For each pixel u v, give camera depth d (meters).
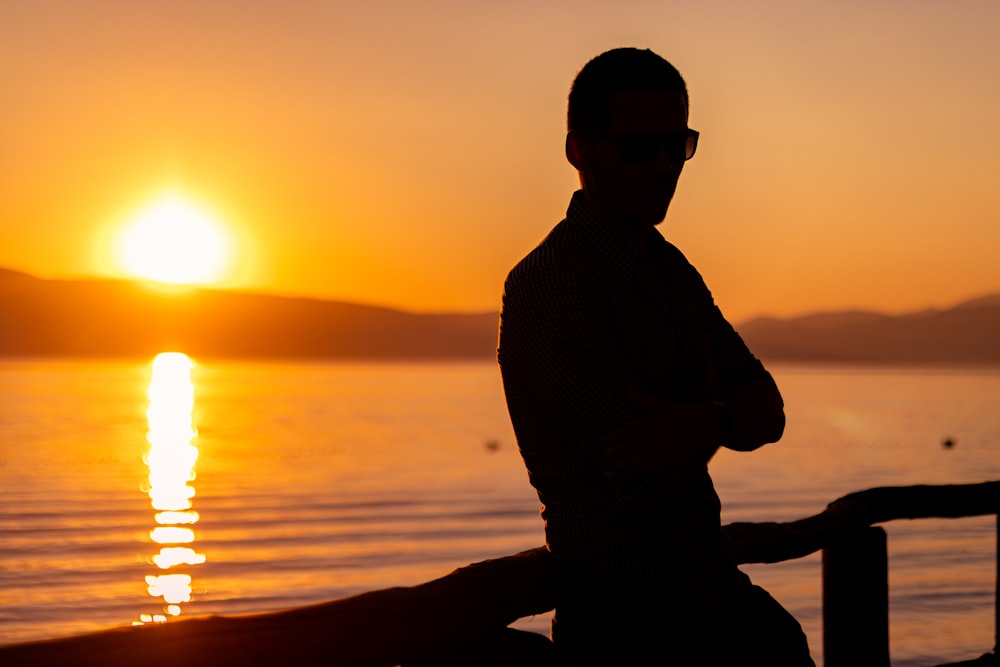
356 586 19.72
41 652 1.61
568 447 2.26
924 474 47.75
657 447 2.13
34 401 124.56
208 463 50.06
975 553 22.17
